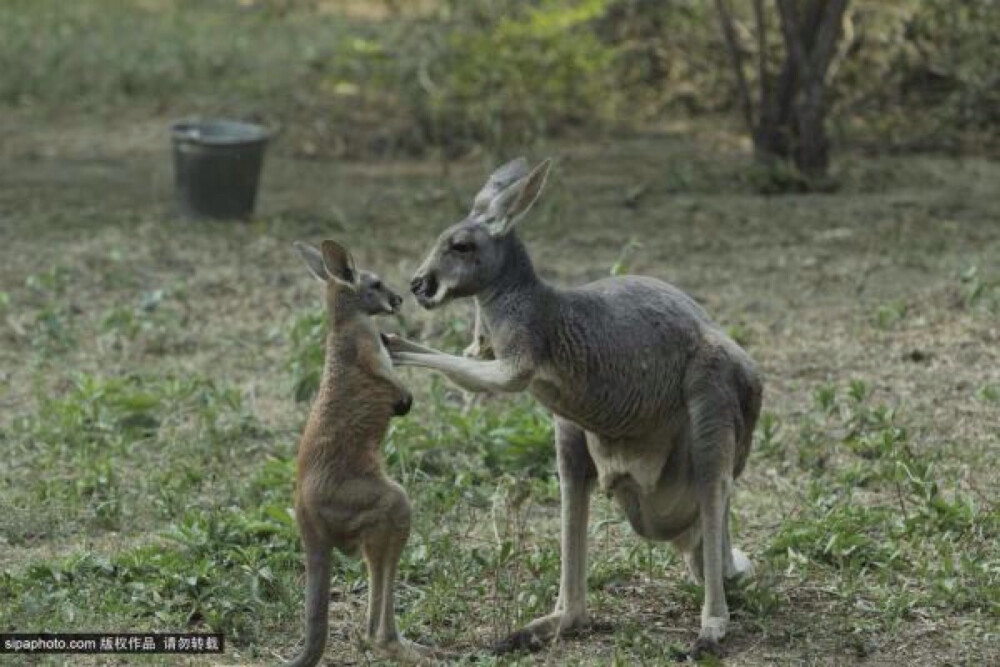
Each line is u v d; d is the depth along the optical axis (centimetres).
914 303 1540
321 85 2564
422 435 1193
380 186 2067
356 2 3209
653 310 866
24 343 1476
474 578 971
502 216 827
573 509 894
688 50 2488
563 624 889
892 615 908
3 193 2003
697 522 911
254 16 2964
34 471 1158
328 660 862
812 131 2044
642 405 860
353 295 820
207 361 1423
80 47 2761
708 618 877
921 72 2372
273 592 941
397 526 810
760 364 1389
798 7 2077
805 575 971
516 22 2336
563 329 838
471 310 1535
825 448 1189
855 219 1878
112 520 1071
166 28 2914
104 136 2336
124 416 1252
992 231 1816
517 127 2289
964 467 1140
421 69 2284
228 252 1762
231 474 1156
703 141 2302
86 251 1758
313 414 822
